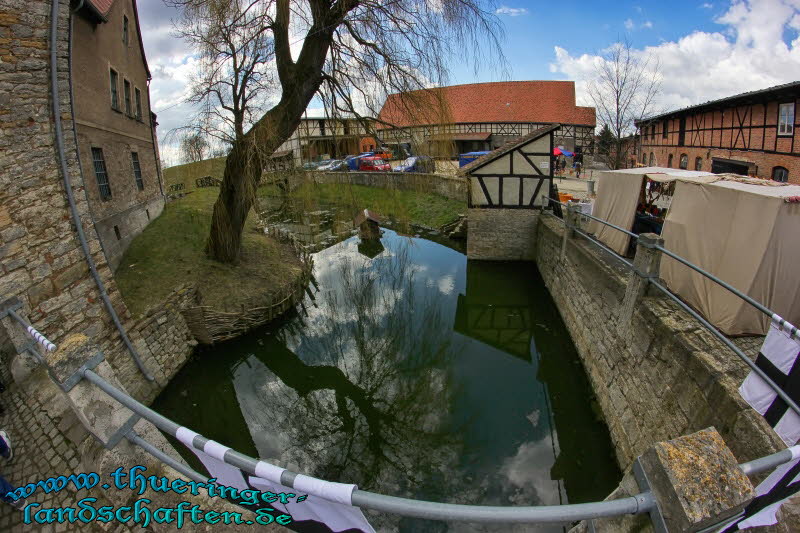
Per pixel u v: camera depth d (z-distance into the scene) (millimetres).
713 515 1217
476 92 34750
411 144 8648
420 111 8398
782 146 11695
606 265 6691
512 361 8328
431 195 20453
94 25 9156
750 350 4020
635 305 5113
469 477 5566
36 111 5148
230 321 8430
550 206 12648
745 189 4586
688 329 4242
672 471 1288
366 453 6102
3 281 4812
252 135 8070
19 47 4895
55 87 5289
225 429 6836
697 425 3662
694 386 3781
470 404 7039
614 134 18625
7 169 4855
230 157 8758
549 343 8805
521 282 11828
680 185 5777
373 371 8172
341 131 9000
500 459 5828
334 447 6262
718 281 3344
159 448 2984
